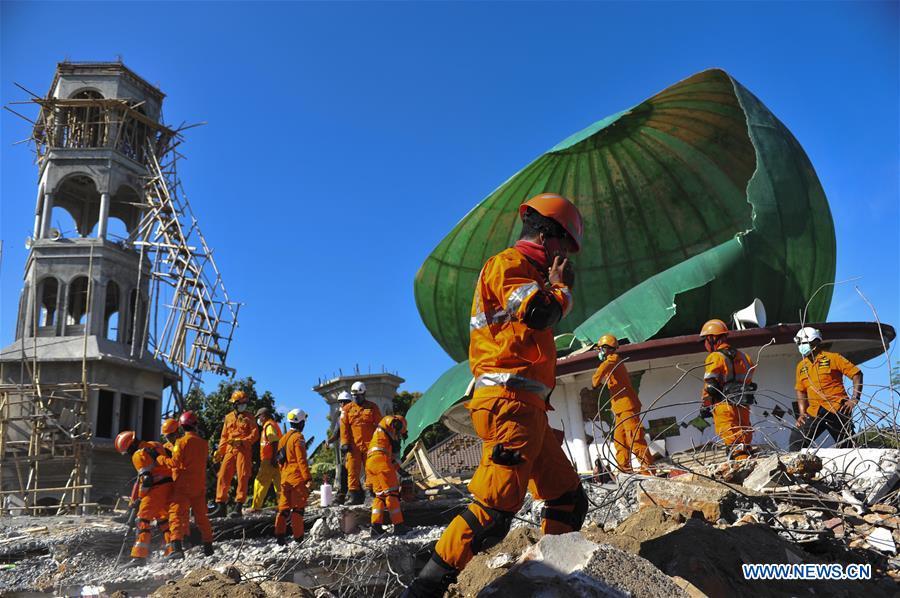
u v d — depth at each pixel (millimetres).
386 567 6859
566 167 18031
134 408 33594
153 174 38062
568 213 3424
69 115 37312
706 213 18016
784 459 5902
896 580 4160
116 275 35250
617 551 3055
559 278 3215
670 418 12516
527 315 3037
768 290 13148
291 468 8859
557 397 13438
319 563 7285
